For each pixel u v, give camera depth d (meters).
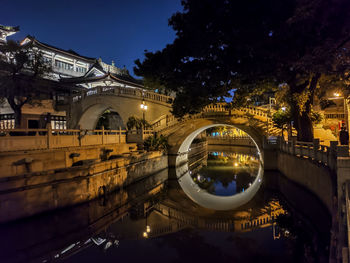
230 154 41.94
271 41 10.01
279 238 8.23
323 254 6.85
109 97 26.53
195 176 22.86
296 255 6.88
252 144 47.44
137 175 16.72
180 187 17.73
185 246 7.76
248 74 11.33
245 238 8.37
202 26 11.09
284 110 20.16
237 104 16.80
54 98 30.44
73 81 31.33
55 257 7.07
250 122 21.45
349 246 4.17
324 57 9.09
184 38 11.95
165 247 7.64
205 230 9.29
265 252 7.18
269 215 10.93
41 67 25.86
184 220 10.55
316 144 11.16
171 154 23.31
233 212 11.83
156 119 23.69
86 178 11.32
